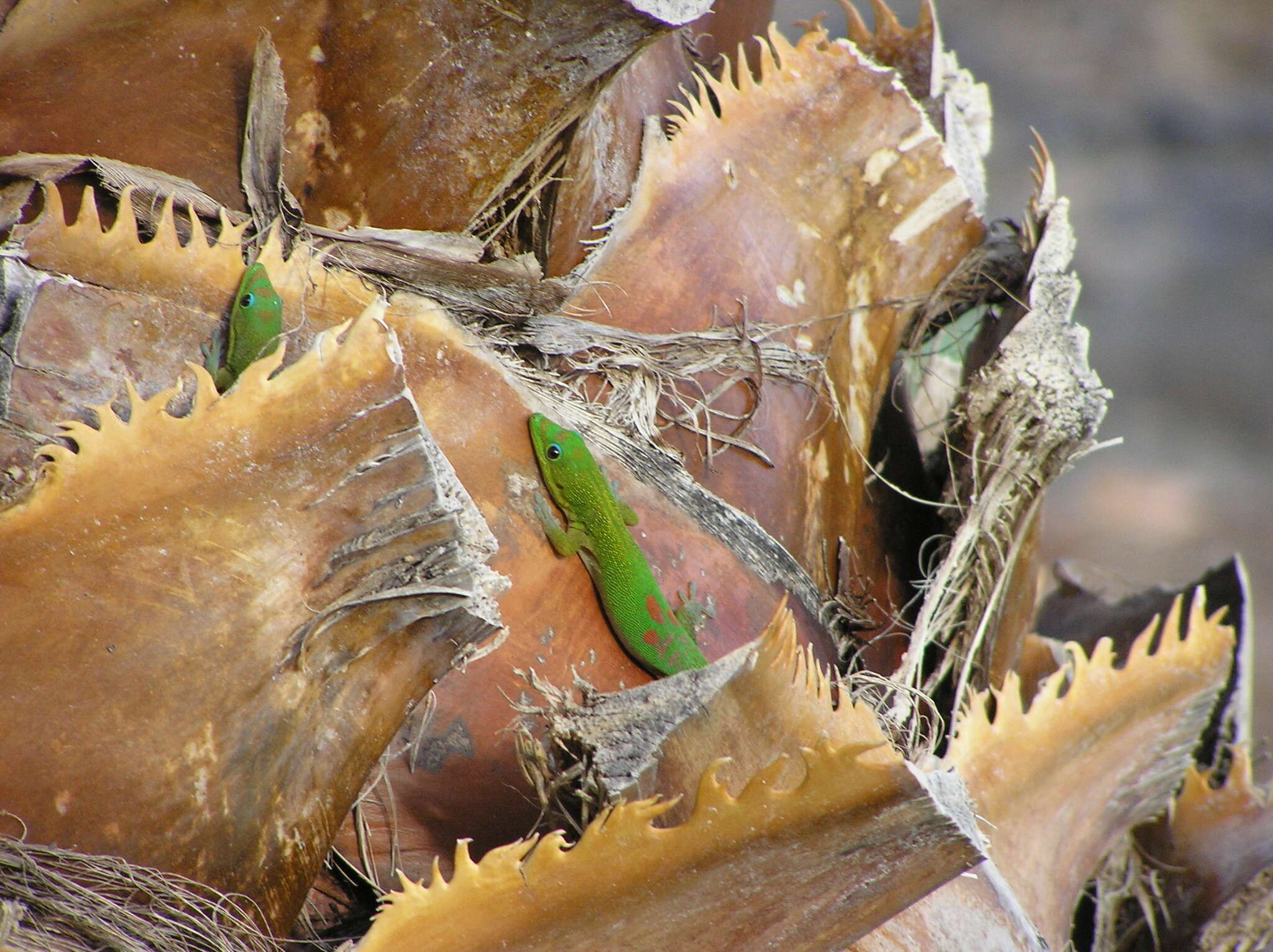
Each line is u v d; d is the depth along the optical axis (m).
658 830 1.15
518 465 1.21
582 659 1.21
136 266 1.18
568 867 1.15
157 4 1.20
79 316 1.17
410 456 1.16
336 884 1.19
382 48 1.21
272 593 1.16
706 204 1.25
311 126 1.21
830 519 1.26
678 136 1.25
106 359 1.17
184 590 1.15
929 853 1.15
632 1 1.20
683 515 1.23
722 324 1.25
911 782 1.14
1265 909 1.25
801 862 1.15
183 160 1.21
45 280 1.17
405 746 1.19
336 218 1.22
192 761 1.15
